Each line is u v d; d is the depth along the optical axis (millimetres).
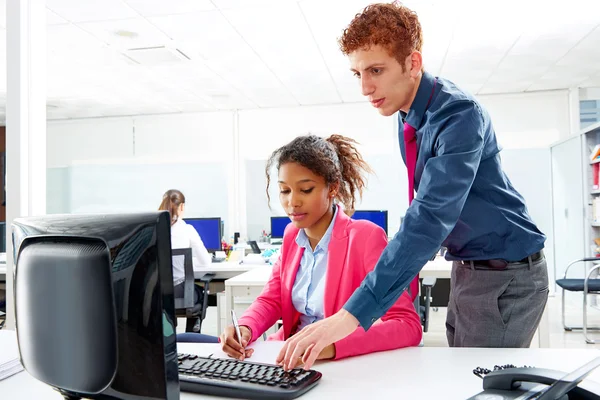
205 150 6840
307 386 814
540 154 6023
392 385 839
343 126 6512
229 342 1062
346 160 1370
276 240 5465
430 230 905
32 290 659
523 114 5961
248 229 6949
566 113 5852
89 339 599
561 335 3893
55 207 7309
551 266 5832
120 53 4418
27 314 668
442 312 4898
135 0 3395
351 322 887
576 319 4410
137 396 578
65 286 617
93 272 592
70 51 4348
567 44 4301
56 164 7180
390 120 6406
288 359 848
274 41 4180
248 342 1147
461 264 1233
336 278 1236
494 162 1152
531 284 1161
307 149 1215
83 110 6574
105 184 7250
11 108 2102
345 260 1248
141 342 568
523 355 997
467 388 815
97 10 3541
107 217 612
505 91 5891
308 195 1207
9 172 2105
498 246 1151
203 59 4613
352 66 1066
